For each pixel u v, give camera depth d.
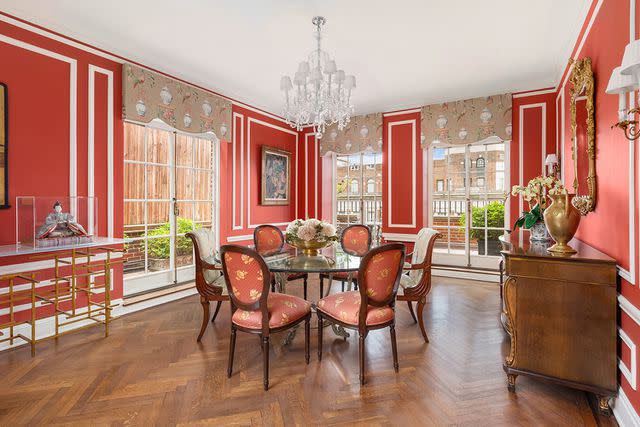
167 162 4.14
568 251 2.08
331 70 2.86
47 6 2.70
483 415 1.82
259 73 4.05
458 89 4.58
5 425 1.73
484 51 3.44
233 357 2.33
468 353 2.56
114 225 3.42
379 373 2.27
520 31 3.03
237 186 4.98
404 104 5.24
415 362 2.42
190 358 2.48
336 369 2.32
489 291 4.23
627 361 1.75
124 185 3.68
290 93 4.80
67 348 2.64
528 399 1.97
